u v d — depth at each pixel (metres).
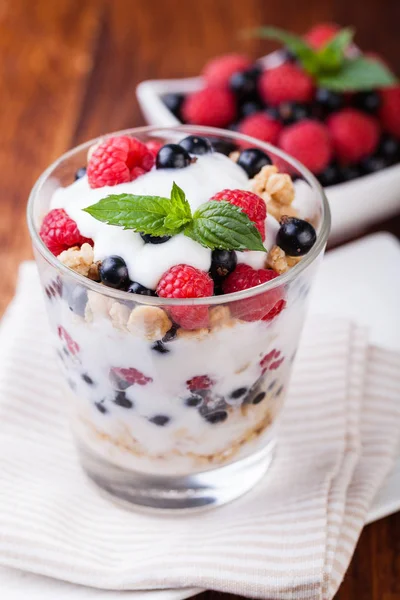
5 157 0.62
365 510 0.43
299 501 0.43
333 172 0.58
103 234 0.39
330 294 0.53
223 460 0.43
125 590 0.41
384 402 0.48
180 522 0.44
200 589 0.41
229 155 0.44
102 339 0.39
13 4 0.79
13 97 0.68
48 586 0.41
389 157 0.60
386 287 0.54
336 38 0.61
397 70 0.71
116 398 0.41
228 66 0.62
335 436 0.46
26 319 0.50
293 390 0.48
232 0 0.79
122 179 0.40
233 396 0.41
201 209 0.38
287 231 0.40
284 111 0.59
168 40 0.75
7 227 0.58
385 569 0.44
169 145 0.41
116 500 0.44
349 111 0.59
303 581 0.40
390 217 0.61
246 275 0.39
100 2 0.79
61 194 0.41
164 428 0.41
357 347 0.49
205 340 0.38
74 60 0.72
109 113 0.67
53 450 0.46
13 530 0.42
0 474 0.44
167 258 0.38
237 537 0.42
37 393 0.48
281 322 0.40
